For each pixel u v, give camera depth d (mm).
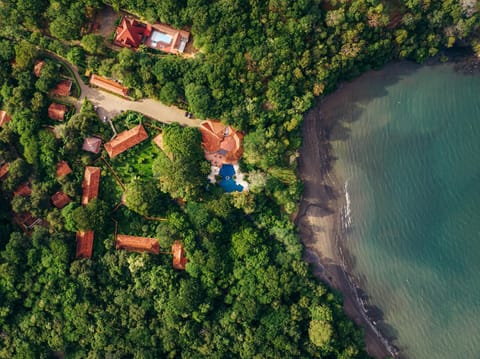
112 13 106562
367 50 105000
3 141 101125
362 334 102812
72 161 103812
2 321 97312
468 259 108875
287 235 103250
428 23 106250
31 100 101125
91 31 106250
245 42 99625
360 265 108875
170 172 98438
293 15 98062
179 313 98000
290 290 99750
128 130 104438
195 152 101688
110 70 101562
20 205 99750
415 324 107750
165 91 101125
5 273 96188
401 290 108500
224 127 103688
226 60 99188
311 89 103625
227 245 103188
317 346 99750
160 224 102375
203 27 100625
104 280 100375
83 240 101062
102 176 104500
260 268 100812
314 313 99875
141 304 99562
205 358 97750
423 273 108688
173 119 106125
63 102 105062
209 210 101688
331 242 108625
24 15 101750
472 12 104438
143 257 99250
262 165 102438
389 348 107500
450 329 107375
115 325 99062
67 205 101938
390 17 104375
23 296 99000
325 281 107562
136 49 105500
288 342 98625
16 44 101312
